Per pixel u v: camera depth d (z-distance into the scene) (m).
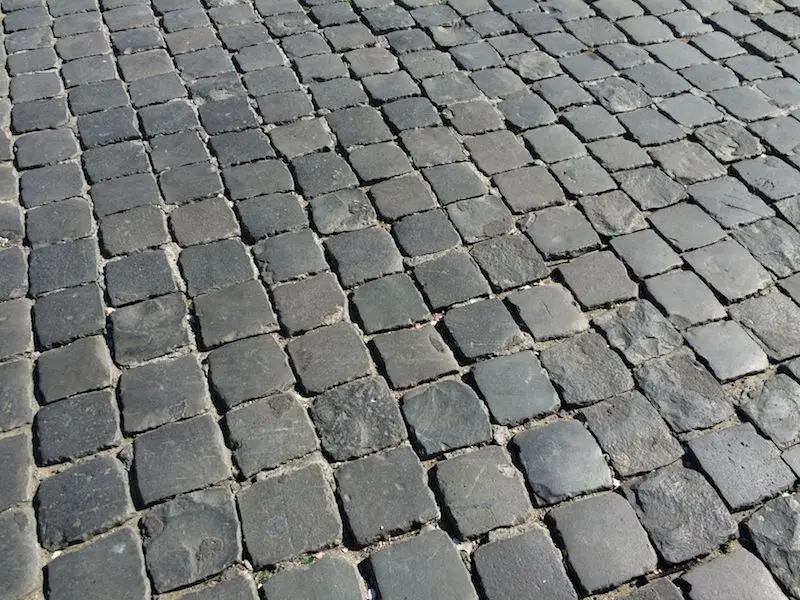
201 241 3.38
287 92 4.16
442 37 4.56
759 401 2.77
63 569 2.38
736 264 3.24
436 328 3.04
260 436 2.69
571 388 2.83
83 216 3.50
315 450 2.66
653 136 3.86
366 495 2.54
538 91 4.16
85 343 2.98
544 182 3.63
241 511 2.50
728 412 2.75
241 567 2.39
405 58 4.40
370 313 3.08
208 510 2.51
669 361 2.90
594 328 3.03
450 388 2.83
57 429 2.71
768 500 2.53
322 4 4.82
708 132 3.88
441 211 3.49
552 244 3.34
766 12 4.72
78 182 3.67
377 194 3.58
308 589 2.34
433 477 2.59
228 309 3.09
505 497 2.54
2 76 4.30
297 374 2.88
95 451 2.66
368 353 2.95
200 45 4.51
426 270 3.24
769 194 3.54
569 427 2.72
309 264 3.27
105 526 2.48
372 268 3.25
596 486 2.56
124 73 4.31
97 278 3.23
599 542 2.43
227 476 2.59
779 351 2.93
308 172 3.70
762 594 2.32
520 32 4.60
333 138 3.88
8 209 3.53
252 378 2.86
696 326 3.02
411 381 2.85
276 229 3.42
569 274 3.22
